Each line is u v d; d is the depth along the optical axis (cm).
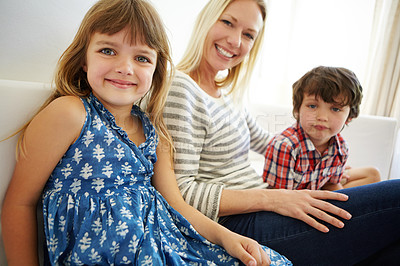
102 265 54
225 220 82
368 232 70
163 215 66
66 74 64
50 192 57
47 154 55
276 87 238
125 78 61
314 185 105
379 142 155
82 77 68
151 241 58
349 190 76
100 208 57
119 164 61
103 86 61
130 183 64
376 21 216
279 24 224
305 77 103
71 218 56
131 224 57
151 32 64
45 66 77
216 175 89
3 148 56
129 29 61
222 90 111
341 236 70
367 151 156
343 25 229
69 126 57
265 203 76
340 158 107
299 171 101
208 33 91
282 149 98
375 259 74
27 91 61
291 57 239
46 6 75
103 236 54
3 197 56
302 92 101
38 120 56
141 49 63
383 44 213
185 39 149
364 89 226
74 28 84
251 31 92
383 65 215
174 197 72
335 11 229
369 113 225
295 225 72
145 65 65
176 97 80
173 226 66
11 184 56
